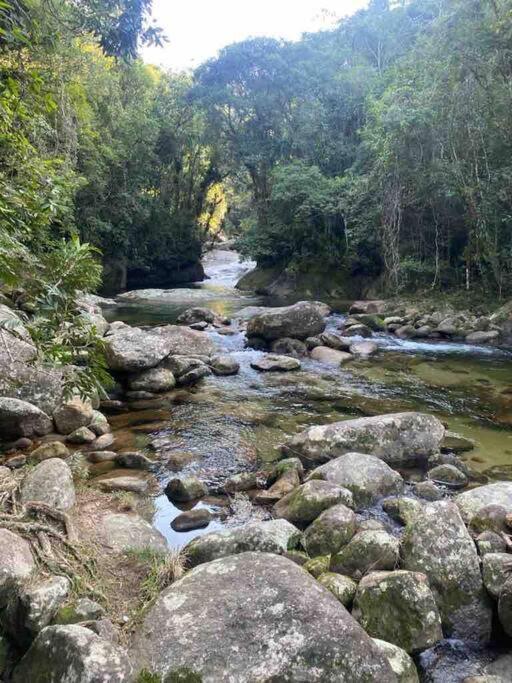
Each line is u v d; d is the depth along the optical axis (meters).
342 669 2.52
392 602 3.14
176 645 2.65
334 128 25.55
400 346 12.23
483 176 15.62
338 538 3.92
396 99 17.45
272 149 26.67
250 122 27.78
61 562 3.29
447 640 3.20
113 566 3.50
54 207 3.54
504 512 4.14
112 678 2.36
